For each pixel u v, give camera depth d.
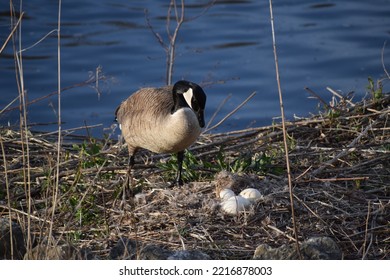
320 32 24.64
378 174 12.16
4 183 12.17
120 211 11.09
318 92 20.81
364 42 23.70
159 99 11.99
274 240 10.22
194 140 11.80
